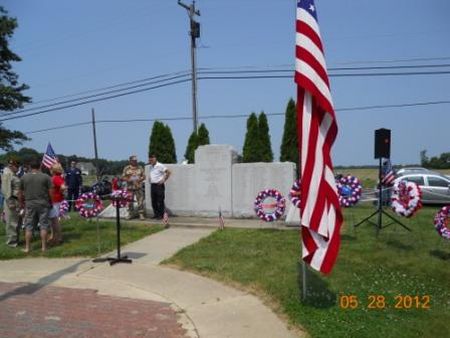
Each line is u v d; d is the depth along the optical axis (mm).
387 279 7805
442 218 9547
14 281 8289
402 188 10656
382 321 6109
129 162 15281
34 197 10297
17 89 40062
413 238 10828
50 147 16969
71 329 6070
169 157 18719
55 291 7691
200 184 15367
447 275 8070
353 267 8438
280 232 11961
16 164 11156
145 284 8039
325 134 6527
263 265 8711
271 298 7109
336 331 5781
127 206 14961
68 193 18797
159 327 6164
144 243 11109
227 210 15062
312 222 6383
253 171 14828
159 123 18859
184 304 7074
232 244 10570
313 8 6523
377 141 11891
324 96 6414
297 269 8312
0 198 18812
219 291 7625
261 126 18562
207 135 20438
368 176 53156
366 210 17219
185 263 9164
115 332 5984
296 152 17984
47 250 10383
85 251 10203
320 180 6449
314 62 6418
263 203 12430
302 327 6004
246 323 6293
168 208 15688
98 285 8016
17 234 11023
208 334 5941
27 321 6336
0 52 39594
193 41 26125
